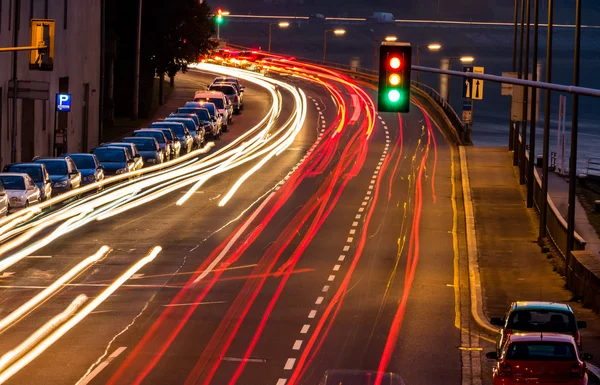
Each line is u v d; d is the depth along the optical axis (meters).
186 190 67.94
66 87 87.50
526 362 25.69
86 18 93.19
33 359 30.55
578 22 44.22
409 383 29.52
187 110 97.88
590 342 34.69
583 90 31.92
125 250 48.12
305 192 68.44
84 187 63.50
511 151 92.88
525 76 73.69
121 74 119.12
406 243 53.09
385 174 77.94
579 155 168.25
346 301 40.09
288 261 47.22
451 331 36.28
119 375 29.11
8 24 70.75
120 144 73.38
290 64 181.00
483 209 64.62
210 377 29.23
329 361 31.50
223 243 50.72
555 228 52.28
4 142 70.56
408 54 31.91
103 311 36.91
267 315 37.28
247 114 119.38
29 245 48.59
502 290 43.53
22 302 37.91
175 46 122.38
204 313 37.16
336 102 128.88
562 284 45.03
